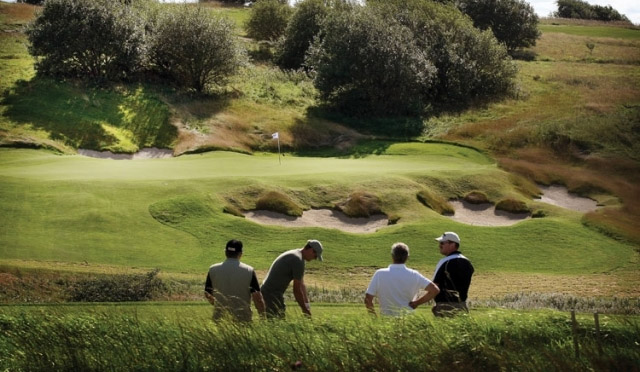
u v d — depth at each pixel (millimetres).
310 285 28922
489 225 39688
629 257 35688
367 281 30734
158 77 67938
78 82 61781
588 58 91562
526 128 60812
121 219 34094
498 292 28875
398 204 39406
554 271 33469
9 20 78812
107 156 52250
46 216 33531
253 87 70938
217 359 10633
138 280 24953
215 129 58656
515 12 94125
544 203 42562
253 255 32625
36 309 14094
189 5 74000
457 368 10430
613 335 11586
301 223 36938
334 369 10383
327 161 49250
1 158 45906
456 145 59312
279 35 90562
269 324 11352
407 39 70125
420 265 32906
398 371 10344
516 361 10633
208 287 12125
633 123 61312
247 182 39156
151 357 10781
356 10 72938
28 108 55844
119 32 64125
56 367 10773
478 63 75250
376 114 67438
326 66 67125
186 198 36625
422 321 11156
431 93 73375
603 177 49969
